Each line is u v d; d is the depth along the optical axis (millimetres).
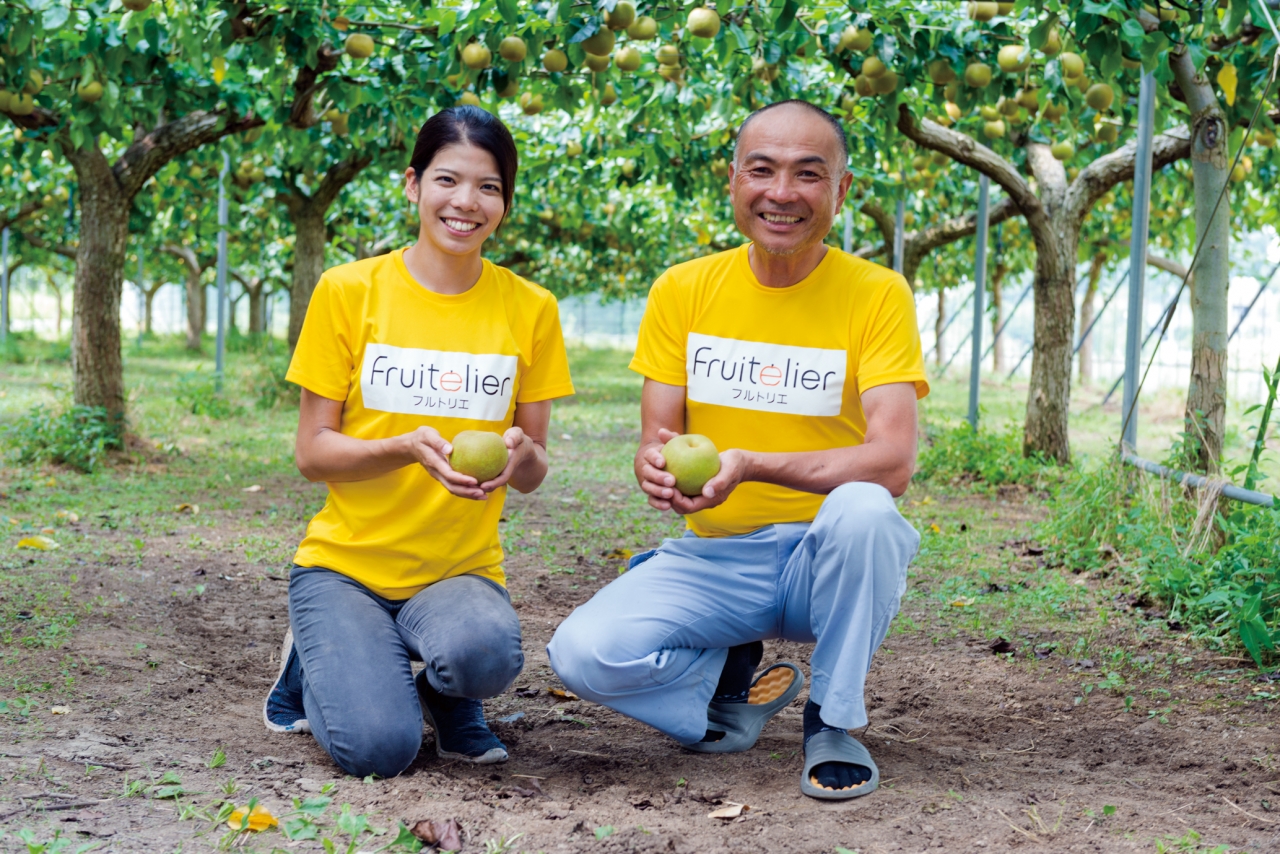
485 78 5652
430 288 2873
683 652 2773
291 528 6617
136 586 4871
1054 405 9555
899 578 2596
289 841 2270
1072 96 5887
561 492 8469
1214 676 3768
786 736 3207
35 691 3314
